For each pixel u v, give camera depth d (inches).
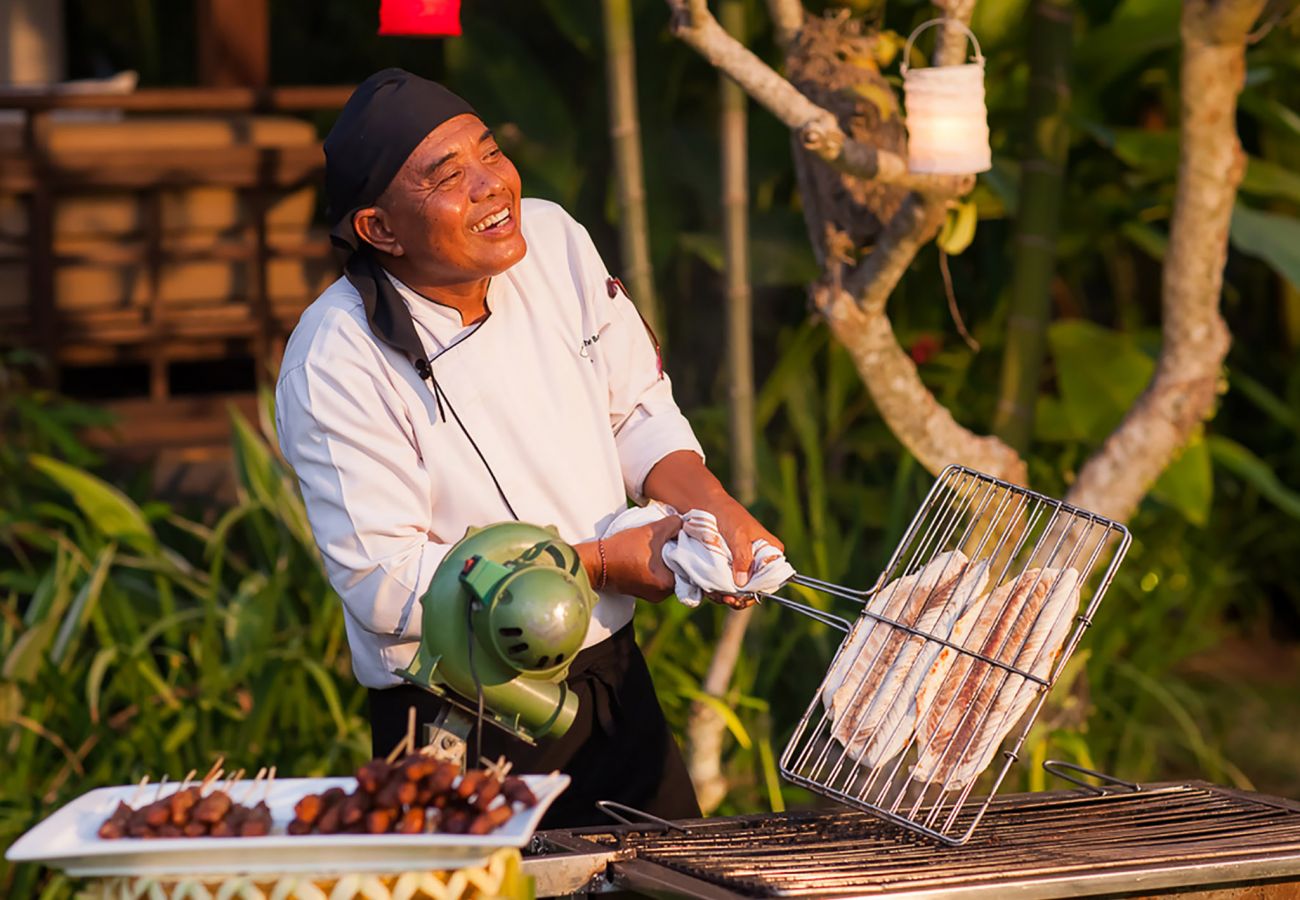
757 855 86.2
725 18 188.2
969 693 88.1
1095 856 84.2
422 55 333.1
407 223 94.2
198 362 292.5
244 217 254.5
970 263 253.1
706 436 229.3
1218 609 263.3
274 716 182.1
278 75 343.9
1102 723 211.0
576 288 106.2
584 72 267.9
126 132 247.0
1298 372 276.4
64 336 244.7
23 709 174.6
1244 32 144.2
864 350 150.6
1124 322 276.4
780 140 230.4
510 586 83.0
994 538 157.5
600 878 85.1
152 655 200.7
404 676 87.2
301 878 69.2
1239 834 90.1
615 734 108.2
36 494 229.1
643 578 96.3
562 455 102.2
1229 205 151.6
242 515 209.3
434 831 71.0
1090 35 212.4
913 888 77.4
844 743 88.9
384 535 95.6
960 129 128.2
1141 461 157.9
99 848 68.8
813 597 191.3
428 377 98.1
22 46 301.7
